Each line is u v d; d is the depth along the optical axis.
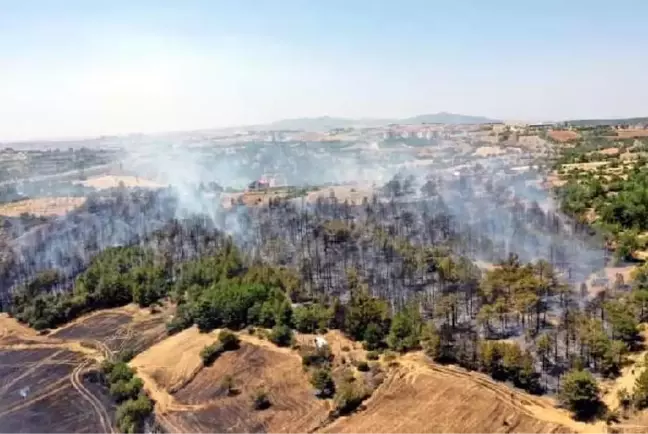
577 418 136.38
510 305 170.25
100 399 183.75
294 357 182.75
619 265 194.38
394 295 195.50
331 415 156.50
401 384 159.62
